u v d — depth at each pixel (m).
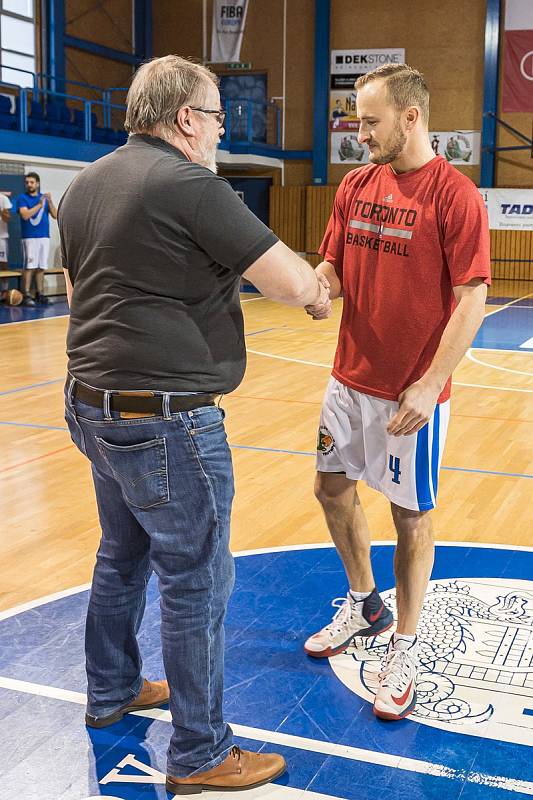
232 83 21.00
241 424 5.97
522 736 2.33
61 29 17.67
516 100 19.11
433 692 2.56
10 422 5.91
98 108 19.31
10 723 2.36
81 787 2.10
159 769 2.18
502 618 3.02
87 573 3.42
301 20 20.30
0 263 13.77
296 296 1.96
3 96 14.64
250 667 2.70
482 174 19.48
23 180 14.30
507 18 18.86
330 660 2.76
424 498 2.45
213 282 1.95
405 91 2.32
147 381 1.92
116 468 2.01
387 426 2.41
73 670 2.65
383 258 2.45
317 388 7.28
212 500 1.99
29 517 4.08
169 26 20.97
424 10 19.38
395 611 3.05
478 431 5.84
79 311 2.03
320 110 20.27
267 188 21.23
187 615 2.03
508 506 4.31
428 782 2.13
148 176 1.88
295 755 2.24
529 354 9.24
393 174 2.46
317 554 3.63
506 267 19.36
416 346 2.45
